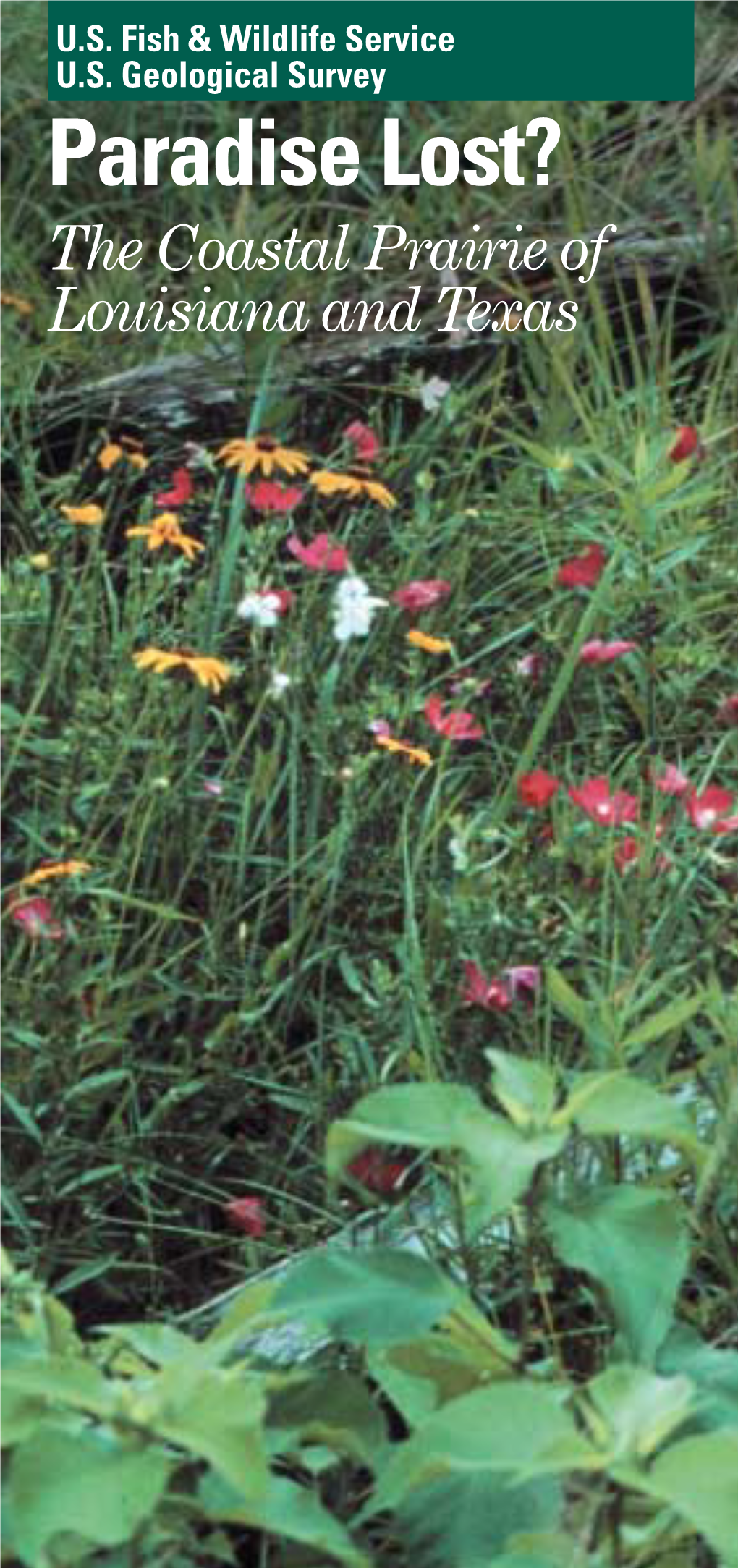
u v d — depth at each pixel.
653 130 5.29
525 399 4.50
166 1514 1.73
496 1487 1.80
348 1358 2.26
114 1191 2.77
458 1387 1.88
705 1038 2.50
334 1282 1.80
